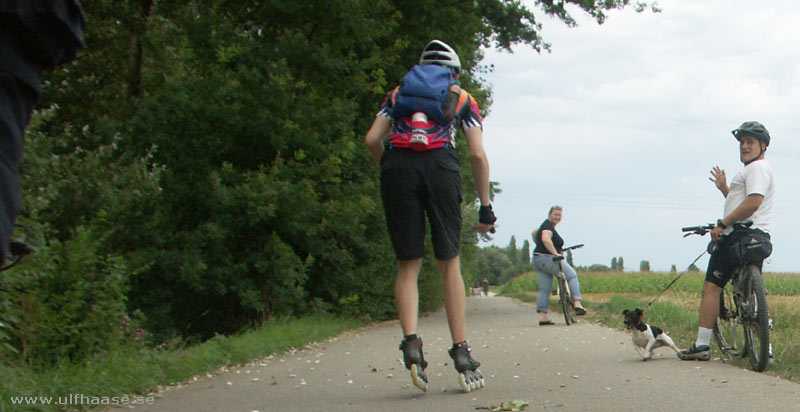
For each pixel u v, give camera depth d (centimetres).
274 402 452
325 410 416
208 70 1281
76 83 1544
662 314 1118
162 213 1194
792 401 408
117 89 1591
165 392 518
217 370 643
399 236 458
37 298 613
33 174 668
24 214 639
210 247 1212
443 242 459
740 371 550
